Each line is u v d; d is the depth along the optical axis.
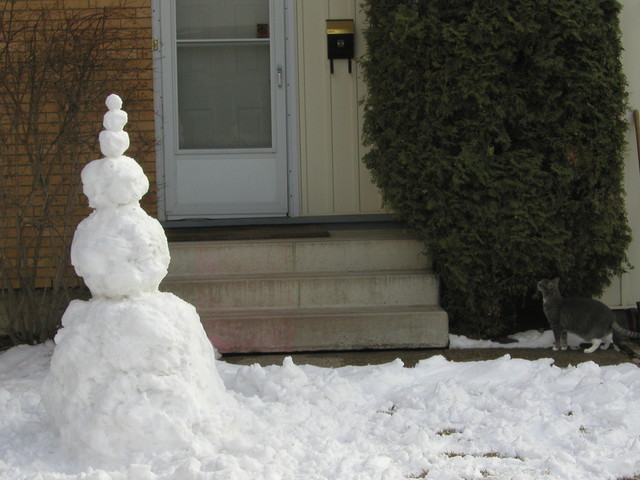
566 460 4.00
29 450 3.91
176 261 6.73
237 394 4.76
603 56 6.18
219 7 7.71
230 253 6.76
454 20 6.24
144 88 7.34
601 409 4.62
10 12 6.68
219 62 7.76
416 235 6.64
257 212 7.73
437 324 6.24
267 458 3.81
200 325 4.21
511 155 6.16
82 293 6.53
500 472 3.90
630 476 3.87
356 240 6.78
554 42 6.09
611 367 5.33
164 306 4.00
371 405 4.89
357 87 7.66
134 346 3.82
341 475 3.74
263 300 6.49
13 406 4.52
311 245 6.77
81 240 4.00
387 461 3.91
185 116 7.75
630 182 6.75
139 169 4.11
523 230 6.16
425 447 4.17
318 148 7.71
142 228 4.01
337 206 7.73
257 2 7.71
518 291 6.40
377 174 6.57
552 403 4.76
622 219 6.41
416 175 6.33
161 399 3.83
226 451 3.88
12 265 6.49
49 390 3.99
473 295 6.32
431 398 4.84
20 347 6.27
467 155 6.11
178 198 7.69
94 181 4.02
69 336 3.91
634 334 6.05
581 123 6.24
